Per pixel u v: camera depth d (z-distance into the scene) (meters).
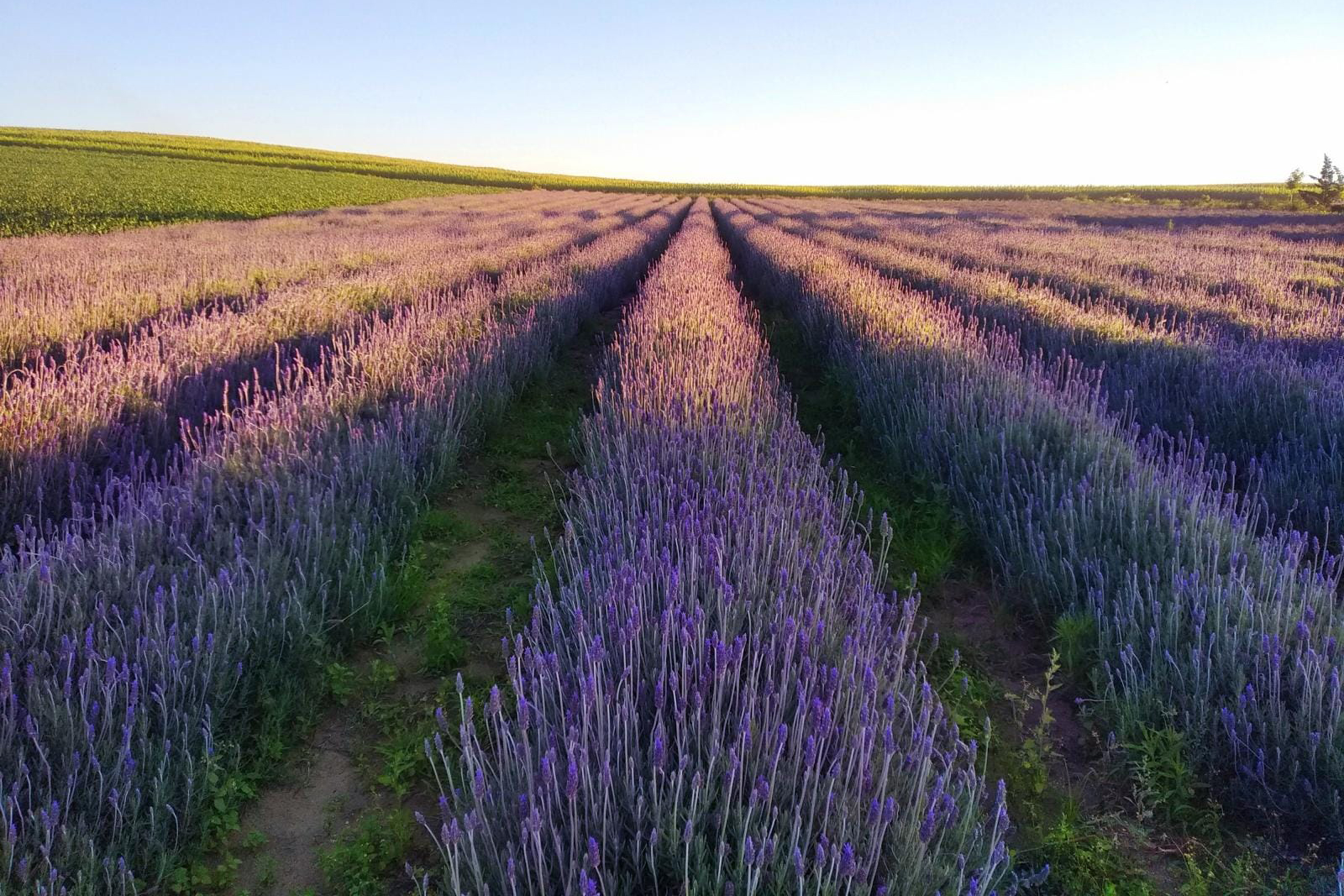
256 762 2.60
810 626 2.61
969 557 4.31
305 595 3.13
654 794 1.89
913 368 6.27
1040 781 2.53
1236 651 2.68
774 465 4.38
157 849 2.16
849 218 31.83
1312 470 4.43
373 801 2.55
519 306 9.41
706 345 6.71
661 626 2.55
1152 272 12.88
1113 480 4.09
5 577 2.80
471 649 3.37
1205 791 2.49
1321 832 2.29
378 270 11.49
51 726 2.25
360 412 5.35
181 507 3.47
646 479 3.84
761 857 1.66
